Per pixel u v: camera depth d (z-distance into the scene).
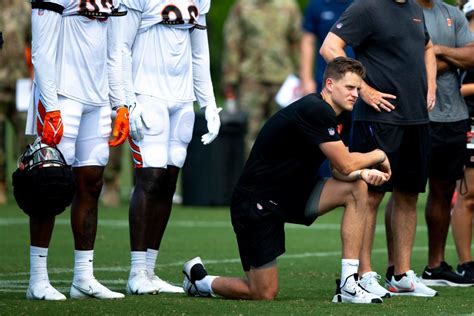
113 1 26.64
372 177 25.83
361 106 28.52
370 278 27.66
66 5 25.84
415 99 28.33
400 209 28.94
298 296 27.58
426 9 31.45
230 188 55.84
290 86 58.00
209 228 45.81
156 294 27.75
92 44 26.17
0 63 50.47
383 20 28.20
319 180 26.59
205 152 55.50
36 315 23.36
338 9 40.84
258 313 23.97
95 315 23.47
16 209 51.59
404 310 24.73
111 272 32.38
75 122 26.06
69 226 45.66
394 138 28.20
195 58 29.92
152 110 28.23
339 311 24.39
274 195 26.09
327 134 25.70
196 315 23.62
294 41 60.25
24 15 50.50
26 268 32.78
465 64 31.11
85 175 26.48
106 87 26.72
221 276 29.39
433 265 31.73
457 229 31.84
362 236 26.25
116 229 44.50
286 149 26.00
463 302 26.52
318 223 49.28
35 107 26.06
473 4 33.00
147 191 28.14
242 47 59.97
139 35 28.34
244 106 60.12
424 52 29.09
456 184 32.81
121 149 54.38
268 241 26.14
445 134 31.41
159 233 28.84
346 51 34.62
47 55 25.25
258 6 59.62
